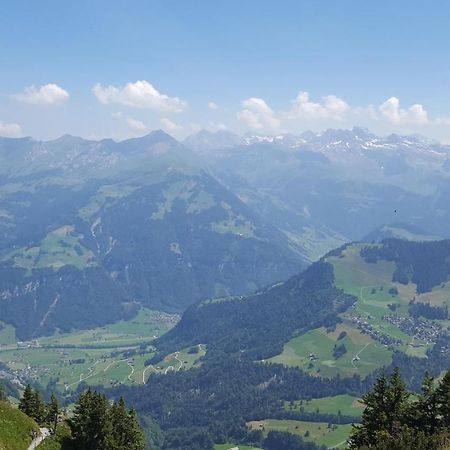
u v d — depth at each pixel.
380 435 80.62
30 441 101.56
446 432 78.69
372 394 91.81
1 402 107.62
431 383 90.25
